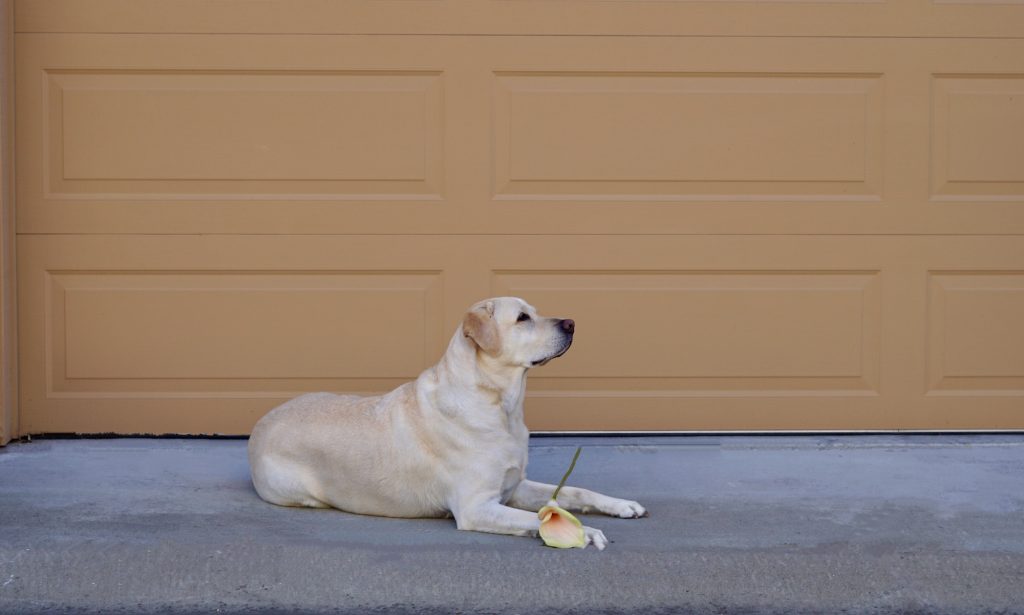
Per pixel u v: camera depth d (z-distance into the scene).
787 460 4.79
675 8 5.05
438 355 5.12
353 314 5.11
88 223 5.06
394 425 4.04
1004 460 4.75
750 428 5.16
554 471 4.63
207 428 5.14
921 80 5.07
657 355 5.13
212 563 3.58
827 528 3.85
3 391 4.96
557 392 5.14
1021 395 5.15
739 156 5.08
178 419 5.14
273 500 4.19
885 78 5.07
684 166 5.08
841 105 5.08
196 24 5.04
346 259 5.10
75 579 3.56
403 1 5.04
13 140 5.00
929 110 5.08
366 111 5.07
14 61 5.00
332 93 5.06
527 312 3.96
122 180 5.07
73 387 5.12
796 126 5.08
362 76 5.07
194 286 5.10
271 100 5.05
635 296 5.11
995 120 5.08
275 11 5.04
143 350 5.11
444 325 5.12
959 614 3.50
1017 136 5.09
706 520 3.95
